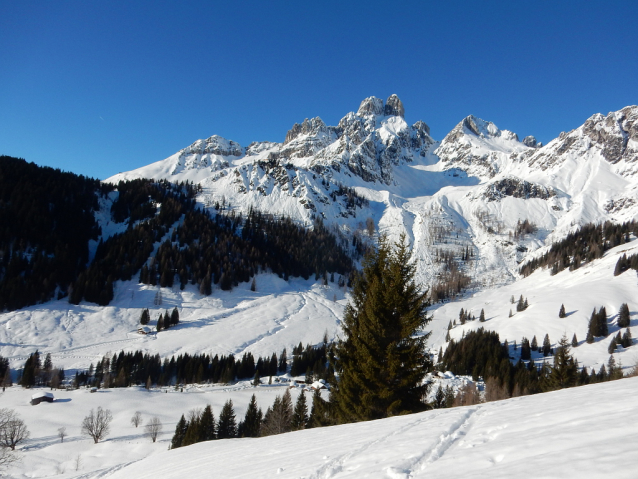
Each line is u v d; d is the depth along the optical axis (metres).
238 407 76.50
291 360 113.81
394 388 20.91
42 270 138.12
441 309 166.88
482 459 6.43
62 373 92.38
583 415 7.91
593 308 114.06
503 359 88.88
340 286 191.00
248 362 104.25
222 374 98.75
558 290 145.75
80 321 125.25
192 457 18.11
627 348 91.44
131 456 55.16
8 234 145.25
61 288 139.88
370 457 8.57
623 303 107.69
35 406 75.12
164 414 73.50
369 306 21.98
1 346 104.50
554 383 52.22
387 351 20.81
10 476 50.00
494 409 11.47
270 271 188.25
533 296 149.62
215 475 11.74
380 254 24.23
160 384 95.38
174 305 145.00
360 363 21.91
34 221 156.88
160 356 109.81
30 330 114.38
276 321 140.75
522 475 4.80
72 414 72.25
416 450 8.09
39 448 58.62
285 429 51.41
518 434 7.65
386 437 10.45
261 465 11.01
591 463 4.53
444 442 8.30
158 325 127.69
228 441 22.05
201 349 115.44
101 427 62.28
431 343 132.00
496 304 159.38
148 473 17.84
